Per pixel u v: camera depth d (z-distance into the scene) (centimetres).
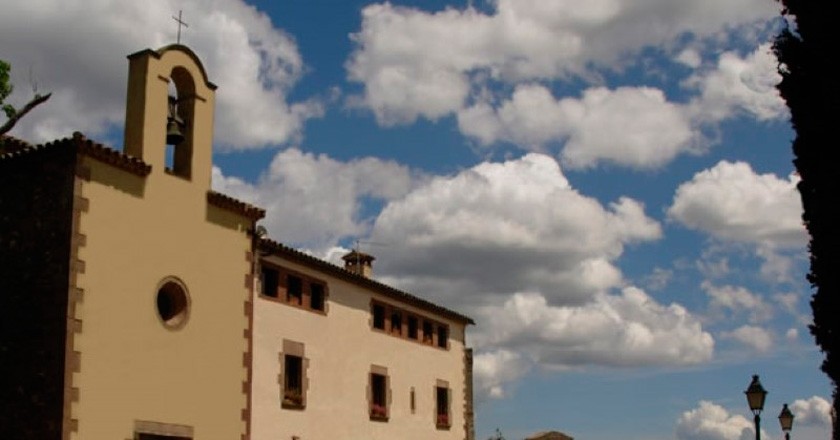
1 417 2002
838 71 1666
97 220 2094
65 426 1933
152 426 2156
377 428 3400
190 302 2334
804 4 1716
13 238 2102
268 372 2816
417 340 3819
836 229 1675
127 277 2150
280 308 2923
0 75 2444
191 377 2302
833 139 1673
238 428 2436
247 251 2577
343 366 3238
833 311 1684
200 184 2427
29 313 2033
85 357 2008
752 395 2298
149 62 2311
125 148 2286
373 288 3497
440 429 3891
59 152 2089
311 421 3005
